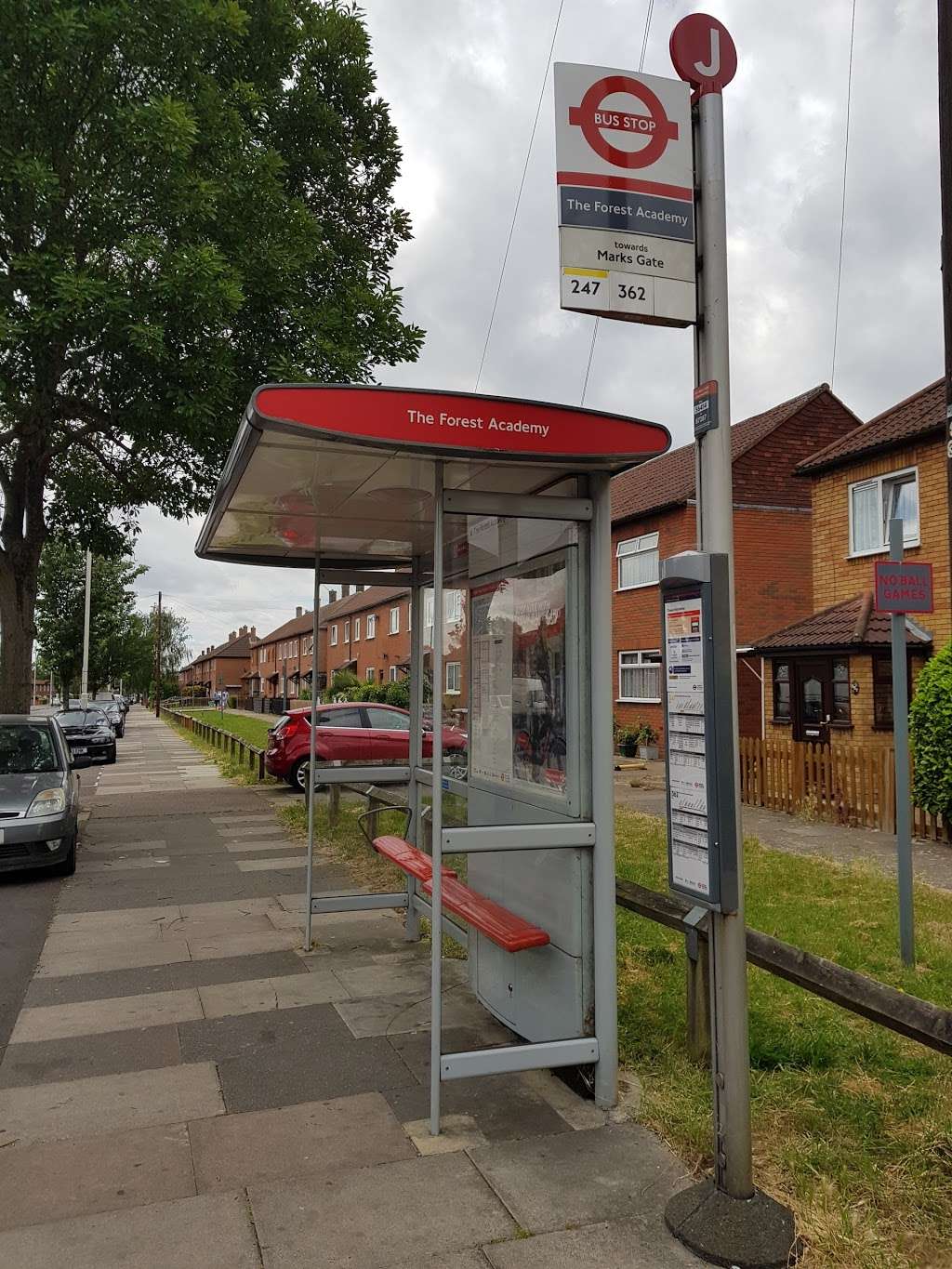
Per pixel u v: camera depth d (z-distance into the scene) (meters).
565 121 3.29
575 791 3.92
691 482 20.56
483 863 4.88
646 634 21.36
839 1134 3.41
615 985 3.80
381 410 3.43
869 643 12.79
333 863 9.30
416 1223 2.95
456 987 5.37
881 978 5.25
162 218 9.68
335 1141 3.51
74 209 9.82
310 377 10.48
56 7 8.76
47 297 8.97
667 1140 3.47
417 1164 3.33
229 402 9.98
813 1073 3.94
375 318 11.57
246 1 10.88
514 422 3.60
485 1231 2.91
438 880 3.64
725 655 3.02
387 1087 4.01
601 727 3.89
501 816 4.72
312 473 4.19
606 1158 3.36
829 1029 4.36
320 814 12.30
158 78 9.93
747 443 20.80
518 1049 3.66
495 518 4.41
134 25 9.20
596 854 3.83
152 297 9.21
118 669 47.03
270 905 7.55
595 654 3.94
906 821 5.54
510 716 4.62
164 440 10.68
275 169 10.27
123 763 23.58
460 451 3.54
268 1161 3.36
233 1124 3.67
